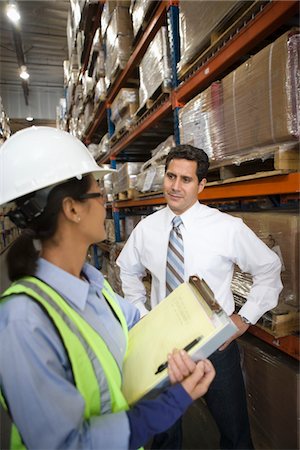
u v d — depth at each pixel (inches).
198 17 65.5
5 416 76.3
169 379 27.9
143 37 99.4
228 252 54.8
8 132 322.0
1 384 23.7
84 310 29.5
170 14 79.8
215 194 71.4
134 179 124.7
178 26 80.4
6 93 445.1
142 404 26.3
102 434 23.3
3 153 30.3
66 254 29.5
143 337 34.4
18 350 22.2
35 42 319.3
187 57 72.7
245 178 58.1
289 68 44.9
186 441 69.7
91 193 29.6
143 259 63.7
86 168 29.5
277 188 52.7
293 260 52.4
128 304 44.6
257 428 65.5
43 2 247.8
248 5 53.2
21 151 29.3
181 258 57.1
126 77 124.2
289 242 52.8
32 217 27.5
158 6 86.4
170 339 30.9
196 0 65.7
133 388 29.3
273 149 49.9
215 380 54.9
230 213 68.9
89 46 172.4
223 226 55.4
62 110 359.6
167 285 58.4
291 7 45.3
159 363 29.2
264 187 55.8
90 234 30.2
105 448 23.0
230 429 58.0
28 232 28.3
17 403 22.0
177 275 57.1
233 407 56.5
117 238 162.9
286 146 48.6
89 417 25.1
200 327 29.7
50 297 26.2
